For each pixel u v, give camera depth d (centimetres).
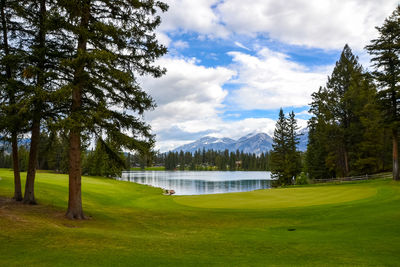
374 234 1033
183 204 2389
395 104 3025
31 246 762
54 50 1350
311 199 2367
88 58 1130
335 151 4709
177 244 945
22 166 7312
